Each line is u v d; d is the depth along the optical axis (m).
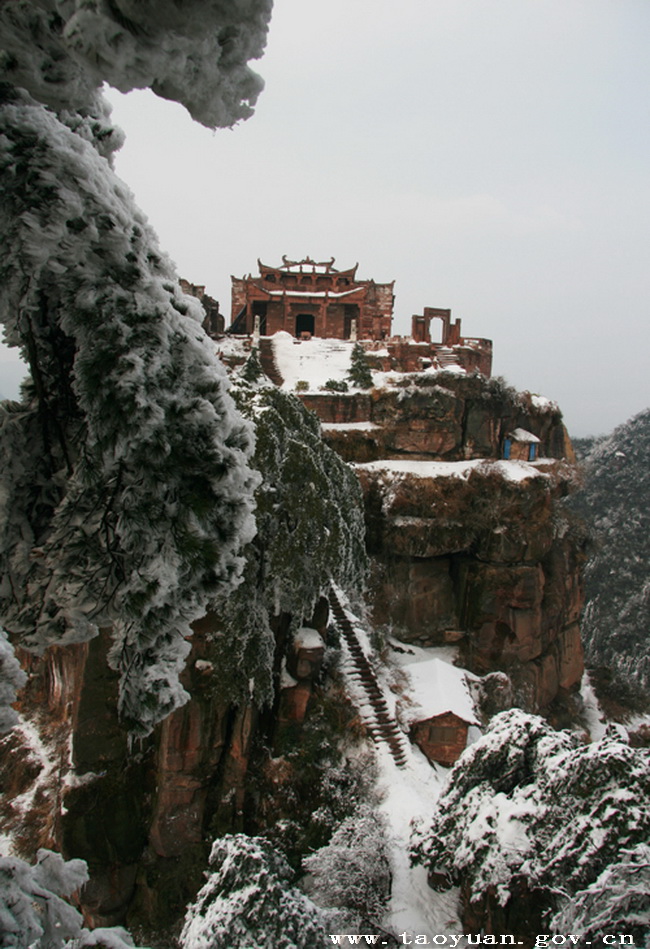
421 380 38.50
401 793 22.75
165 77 3.28
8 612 5.11
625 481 88.00
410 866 19.14
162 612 4.50
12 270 4.25
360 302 61.16
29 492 5.14
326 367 48.59
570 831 15.31
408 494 34.66
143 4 2.89
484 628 33.84
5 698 4.29
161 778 20.86
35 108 4.11
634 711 41.19
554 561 37.09
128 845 20.72
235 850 15.34
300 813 22.06
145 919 20.27
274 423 22.80
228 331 63.50
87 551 4.82
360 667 28.14
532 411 41.94
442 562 35.50
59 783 22.81
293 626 24.11
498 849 16.09
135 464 4.40
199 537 4.34
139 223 4.75
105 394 4.24
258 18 3.19
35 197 4.00
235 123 3.78
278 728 23.58
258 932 13.62
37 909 4.81
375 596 33.78
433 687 27.89
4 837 22.92
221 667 21.00
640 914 12.77
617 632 68.00
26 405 5.30
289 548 22.31
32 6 3.45
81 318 4.34
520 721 19.06
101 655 21.17
